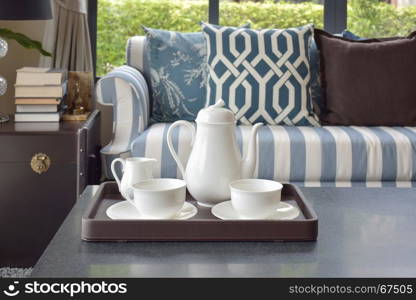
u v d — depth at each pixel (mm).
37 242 2176
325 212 1268
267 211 1085
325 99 2762
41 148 2148
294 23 3475
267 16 3467
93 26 3369
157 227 1043
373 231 1130
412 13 3441
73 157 2158
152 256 974
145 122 2561
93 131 2605
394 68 2660
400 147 2250
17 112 2430
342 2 3381
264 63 2584
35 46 2727
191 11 3426
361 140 2252
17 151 2141
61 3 3051
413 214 1255
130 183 1216
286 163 2219
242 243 1045
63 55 3104
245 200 1075
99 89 2494
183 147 2232
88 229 1042
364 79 2650
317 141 2236
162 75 2787
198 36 2889
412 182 2275
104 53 3438
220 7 3445
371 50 2693
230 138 1214
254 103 2553
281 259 966
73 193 2166
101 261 950
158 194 1068
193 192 1222
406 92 2635
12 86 3176
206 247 1021
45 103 2434
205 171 1197
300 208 1228
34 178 2156
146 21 3426
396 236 1100
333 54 2727
